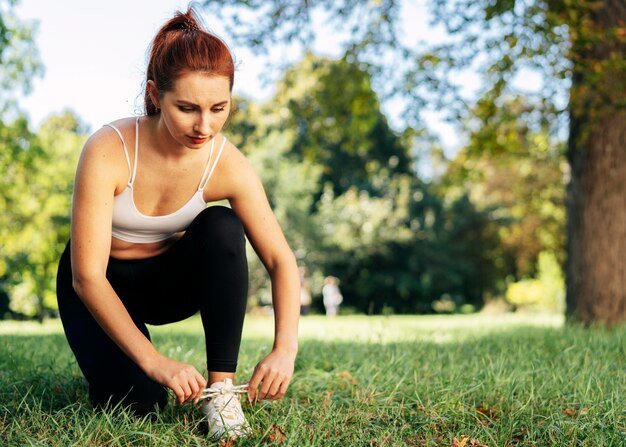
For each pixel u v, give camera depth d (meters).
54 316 21.66
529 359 3.83
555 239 24.86
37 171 18.20
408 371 3.23
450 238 28.23
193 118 2.00
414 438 2.35
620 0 7.51
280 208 25.83
